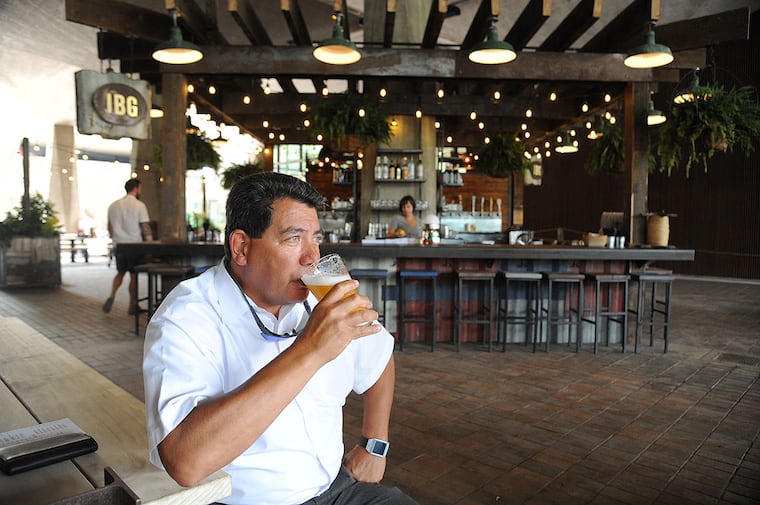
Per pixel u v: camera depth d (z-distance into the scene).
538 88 8.34
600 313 4.93
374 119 6.76
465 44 5.86
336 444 1.16
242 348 1.00
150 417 0.85
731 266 11.04
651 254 4.98
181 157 5.64
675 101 5.33
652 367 4.41
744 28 5.12
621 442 2.87
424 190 8.50
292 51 5.50
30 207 8.75
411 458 2.65
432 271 4.99
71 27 10.08
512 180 11.70
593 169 7.28
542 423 3.13
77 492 0.91
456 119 9.65
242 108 8.35
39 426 1.16
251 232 0.97
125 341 4.98
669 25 5.43
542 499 2.27
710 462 2.63
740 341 5.40
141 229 6.49
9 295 7.77
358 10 10.07
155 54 4.59
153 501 0.86
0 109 15.57
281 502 1.05
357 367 1.23
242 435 0.78
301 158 12.22
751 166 10.67
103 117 4.97
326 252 5.01
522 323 4.96
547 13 4.79
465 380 3.99
